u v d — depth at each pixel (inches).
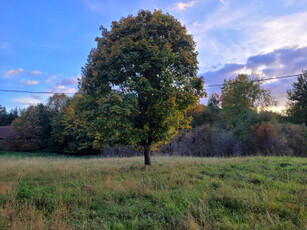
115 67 354.9
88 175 346.9
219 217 168.7
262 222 150.9
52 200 219.1
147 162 434.6
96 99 357.4
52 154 1374.3
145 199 217.2
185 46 402.0
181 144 955.3
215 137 909.8
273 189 225.3
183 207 183.9
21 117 1461.6
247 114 916.0
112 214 187.5
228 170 343.3
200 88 381.7
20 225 153.7
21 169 432.1
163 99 351.9
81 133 1195.9
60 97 1588.3
